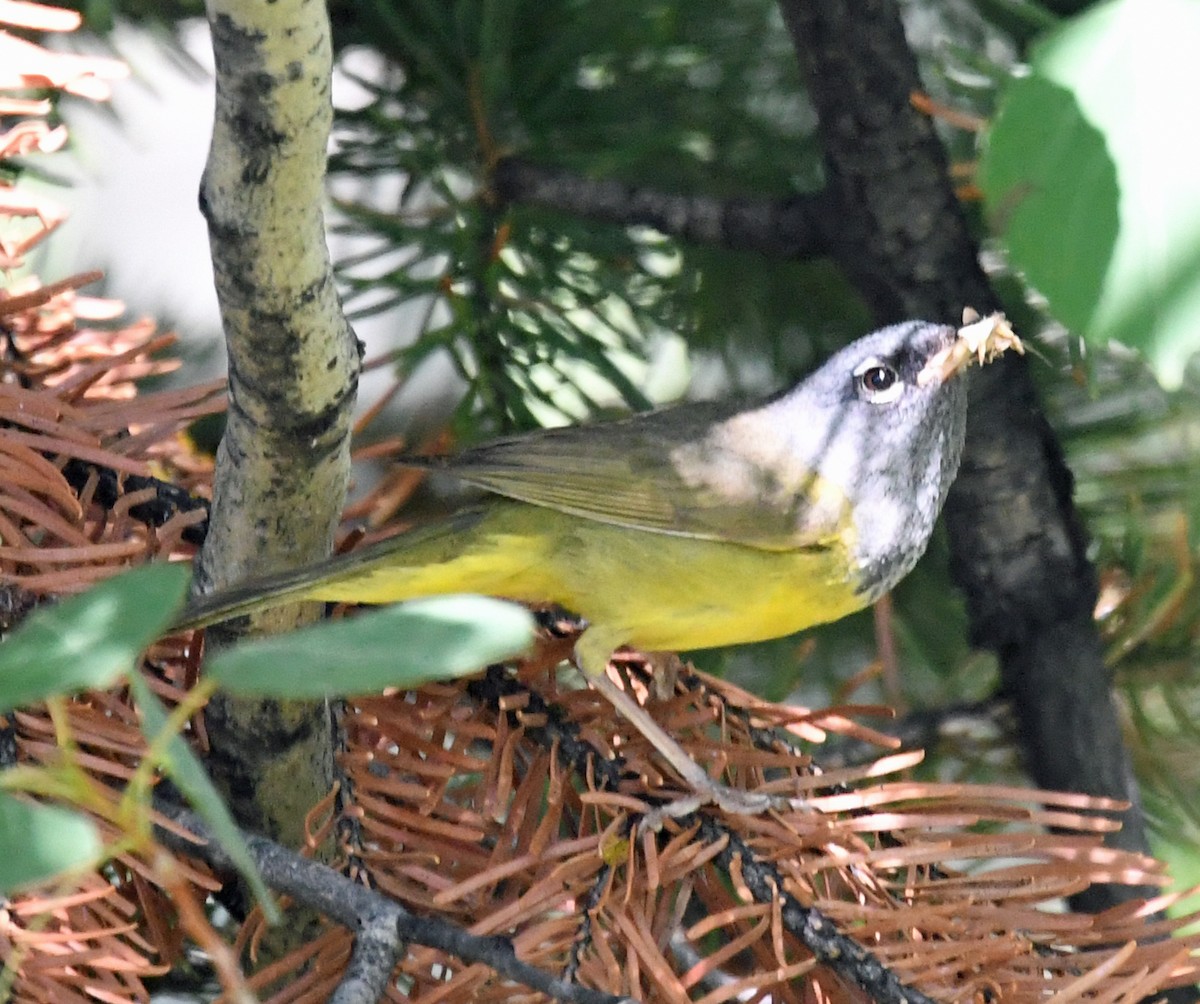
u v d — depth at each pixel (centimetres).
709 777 590
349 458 579
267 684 290
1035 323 812
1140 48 448
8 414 638
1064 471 780
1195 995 674
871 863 553
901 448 798
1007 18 790
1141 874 547
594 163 778
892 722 794
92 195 1162
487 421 841
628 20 779
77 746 561
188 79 821
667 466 786
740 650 891
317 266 495
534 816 599
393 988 513
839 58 718
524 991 513
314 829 593
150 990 670
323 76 449
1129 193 439
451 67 771
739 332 870
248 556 592
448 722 623
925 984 523
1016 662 780
